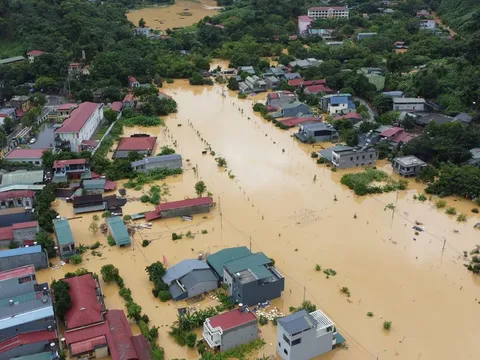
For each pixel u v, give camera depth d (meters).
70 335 54.62
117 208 84.62
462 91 128.62
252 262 65.38
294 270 69.50
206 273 65.69
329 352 55.56
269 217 83.19
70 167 94.06
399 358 55.03
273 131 121.62
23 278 59.41
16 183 88.06
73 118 110.69
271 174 98.94
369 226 81.19
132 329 58.56
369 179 96.50
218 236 77.50
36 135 114.38
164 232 78.50
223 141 114.88
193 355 54.94
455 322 60.62
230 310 60.94
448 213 85.75
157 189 91.31
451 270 70.50
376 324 59.94
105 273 66.19
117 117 125.38
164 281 65.19
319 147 112.50
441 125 109.12
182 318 58.00
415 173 98.75
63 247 70.94
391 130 111.94
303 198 89.81
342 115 126.38
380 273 69.38
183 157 105.62
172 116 131.62
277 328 55.75
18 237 73.38
